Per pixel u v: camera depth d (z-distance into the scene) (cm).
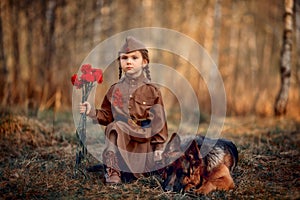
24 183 442
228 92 1200
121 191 415
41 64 1024
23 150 586
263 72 1767
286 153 553
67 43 1128
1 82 900
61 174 470
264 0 1738
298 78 1100
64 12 1161
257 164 503
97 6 1168
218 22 1294
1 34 941
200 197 397
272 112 991
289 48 895
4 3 963
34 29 1054
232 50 1636
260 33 1905
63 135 663
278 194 402
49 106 904
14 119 659
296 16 1038
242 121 918
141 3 1519
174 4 1603
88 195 407
